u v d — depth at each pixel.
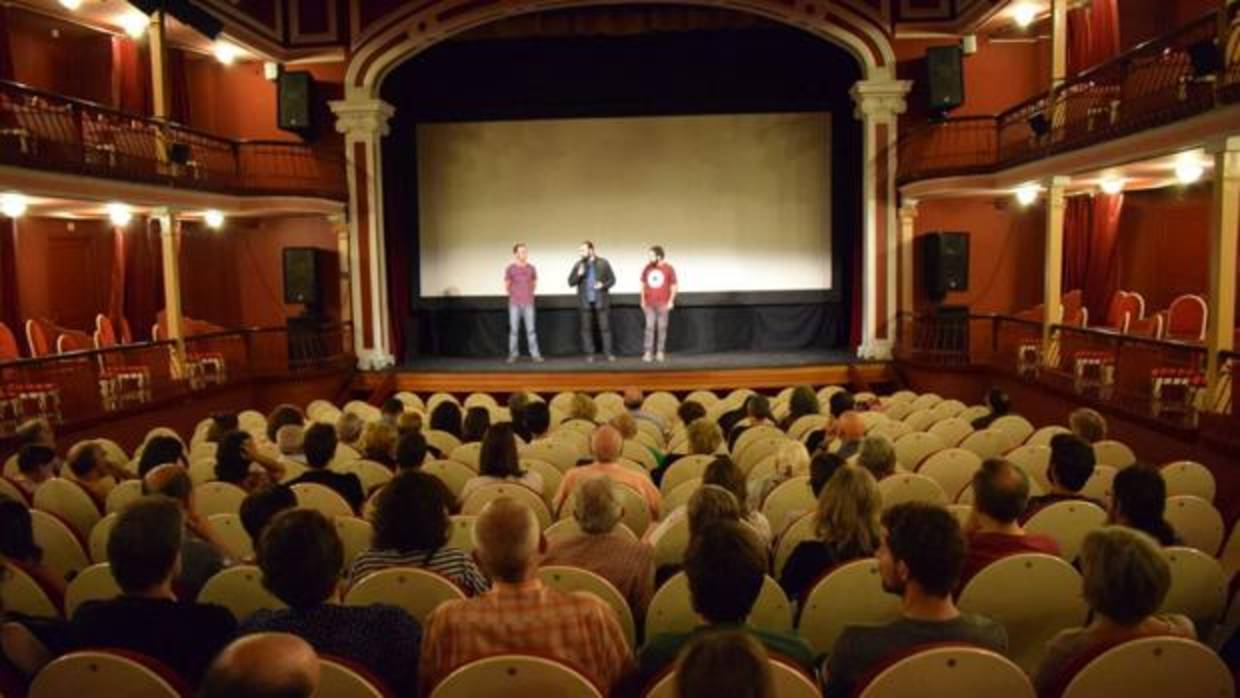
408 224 16.17
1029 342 12.55
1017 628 3.37
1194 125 8.23
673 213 15.95
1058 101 11.65
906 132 14.72
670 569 4.32
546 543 3.99
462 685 2.47
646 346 14.66
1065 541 4.26
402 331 15.90
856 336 15.61
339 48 15.00
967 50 14.27
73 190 9.98
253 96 15.28
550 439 7.01
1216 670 2.53
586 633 2.81
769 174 15.87
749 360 14.71
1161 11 13.15
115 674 2.55
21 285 12.94
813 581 3.71
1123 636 2.62
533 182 16.05
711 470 4.41
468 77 15.98
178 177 12.08
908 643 2.63
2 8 11.18
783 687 2.43
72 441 9.28
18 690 2.90
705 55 15.73
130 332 13.63
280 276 15.72
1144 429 8.59
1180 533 4.69
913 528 2.64
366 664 2.70
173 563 2.96
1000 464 3.57
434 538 3.50
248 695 1.51
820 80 15.76
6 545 3.87
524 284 14.87
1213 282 8.00
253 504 3.88
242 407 13.22
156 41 11.91
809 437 6.45
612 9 15.20
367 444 6.42
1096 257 13.10
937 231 14.70
